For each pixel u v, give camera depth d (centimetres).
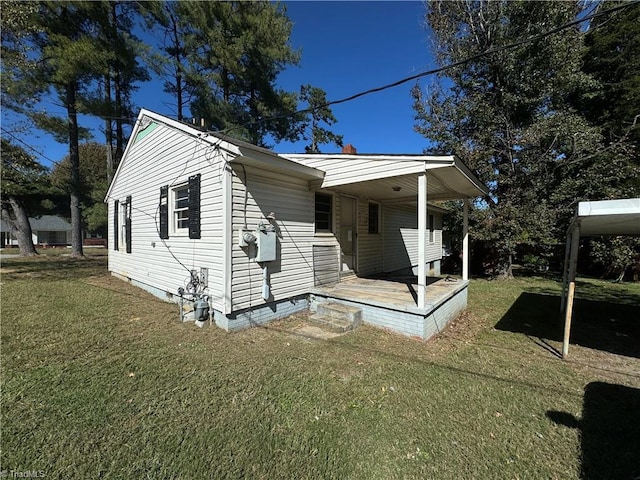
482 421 254
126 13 1361
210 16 1255
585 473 199
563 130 973
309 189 609
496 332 520
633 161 991
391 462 206
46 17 1119
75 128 1423
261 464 201
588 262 1316
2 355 351
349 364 359
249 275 486
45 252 2061
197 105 1391
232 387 298
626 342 466
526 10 980
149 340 419
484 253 1316
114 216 941
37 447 207
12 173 1212
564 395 299
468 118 1155
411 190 682
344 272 726
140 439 220
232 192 459
